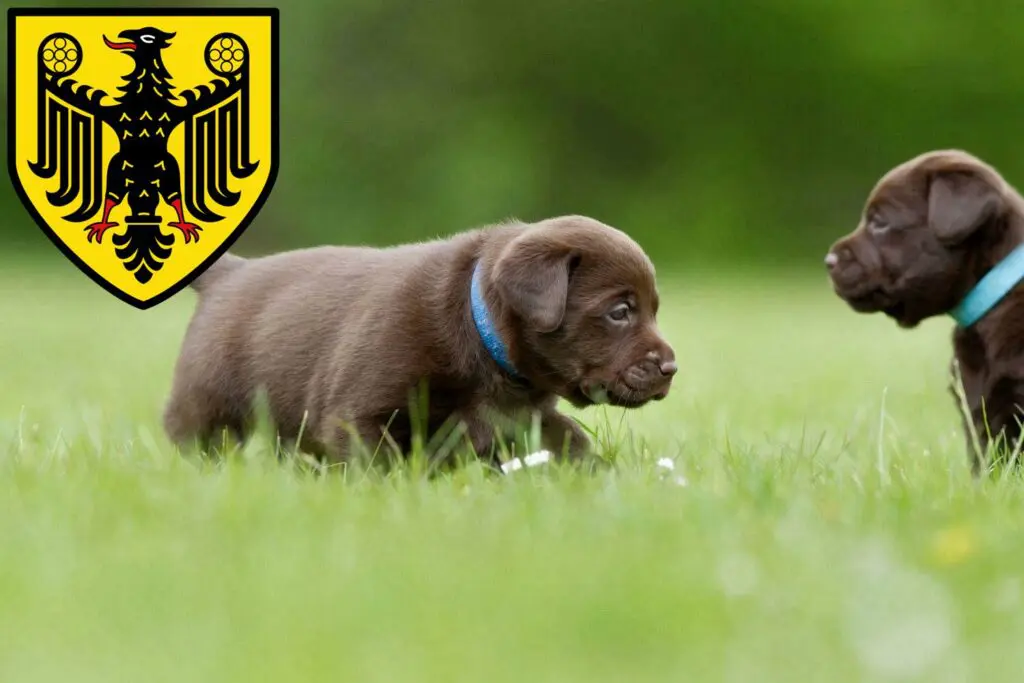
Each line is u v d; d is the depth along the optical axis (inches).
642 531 303.1
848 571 278.1
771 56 2068.2
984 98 2064.5
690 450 434.6
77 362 799.7
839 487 359.6
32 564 277.0
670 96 2069.4
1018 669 233.9
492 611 253.9
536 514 314.7
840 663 234.5
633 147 2080.5
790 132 2075.5
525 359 395.5
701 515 315.3
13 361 805.2
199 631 243.1
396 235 2017.7
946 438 476.7
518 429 407.2
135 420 529.0
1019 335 442.3
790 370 776.9
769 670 232.1
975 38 2058.3
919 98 2065.7
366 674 225.3
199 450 430.0
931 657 236.7
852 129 2074.3
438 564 279.3
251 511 313.7
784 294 1477.6
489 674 226.8
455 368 394.0
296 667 226.7
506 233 405.4
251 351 428.5
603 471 378.6
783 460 395.2
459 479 366.9
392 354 392.8
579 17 2059.5
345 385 396.2
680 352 874.1
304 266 440.8
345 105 2026.3
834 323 1155.9
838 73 2064.5
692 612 253.4
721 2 2060.8
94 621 248.5
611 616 248.8
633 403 391.5
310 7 2010.3
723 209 2057.1
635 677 228.1
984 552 292.8
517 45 2053.4
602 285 390.9
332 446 394.3
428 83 2046.0
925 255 465.1
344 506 323.9
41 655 234.1
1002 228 452.1
